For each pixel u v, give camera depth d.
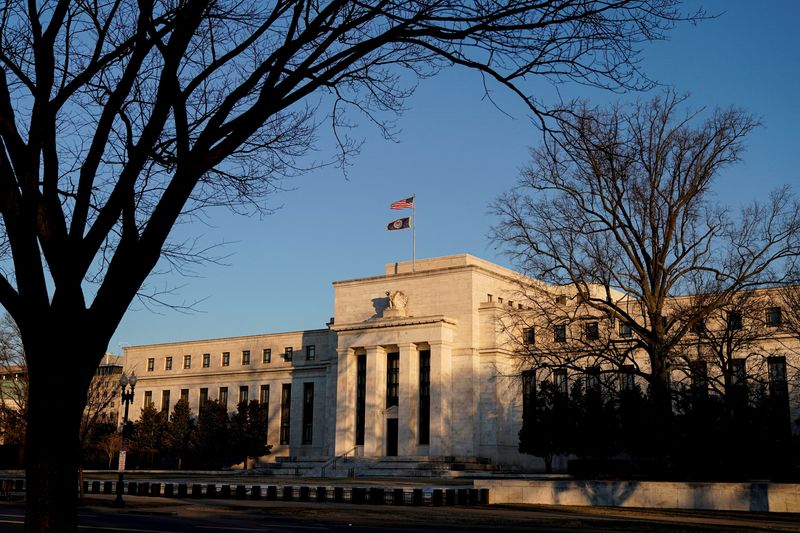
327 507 38.59
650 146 39.25
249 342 104.62
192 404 107.94
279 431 98.75
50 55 9.17
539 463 80.81
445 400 79.75
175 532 25.09
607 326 43.22
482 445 79.81
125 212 9.19
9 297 8.30
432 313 84.38
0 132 8.60
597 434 65.38
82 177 8.88
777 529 25.94
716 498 34.94
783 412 50.78
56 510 7.99
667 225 39.72
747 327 51.38
